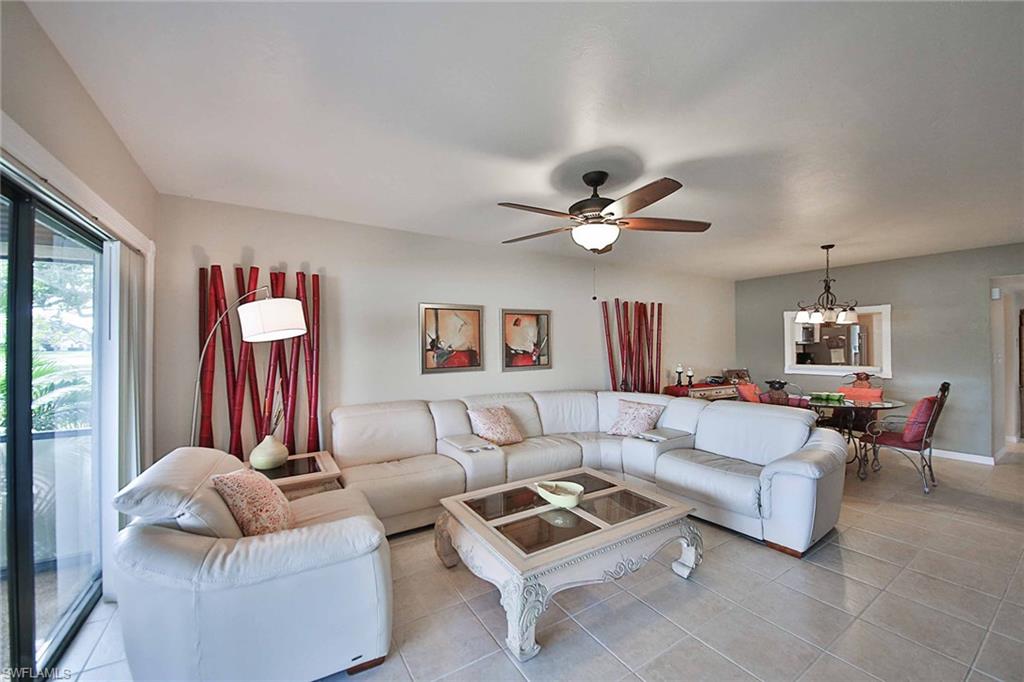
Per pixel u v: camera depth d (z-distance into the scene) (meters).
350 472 2.97
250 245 3.16
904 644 1.84
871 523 3.07
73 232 1.86
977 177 2.61
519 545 1.94
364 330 3.64
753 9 1.31
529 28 1.39
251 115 1.92
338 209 3.23
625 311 5.47
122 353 2.18
